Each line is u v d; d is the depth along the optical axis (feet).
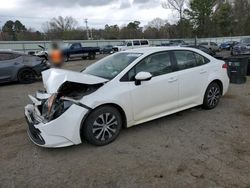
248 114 17.44
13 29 233.96
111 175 10.50
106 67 15.01
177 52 16.26
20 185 10.04
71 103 12.01
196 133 14.34
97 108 12.59
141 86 13.97
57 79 12.37
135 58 14.60
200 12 195.42
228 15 220.84
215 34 211.61
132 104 13.74
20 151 12.78
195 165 11.02
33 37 198.39
